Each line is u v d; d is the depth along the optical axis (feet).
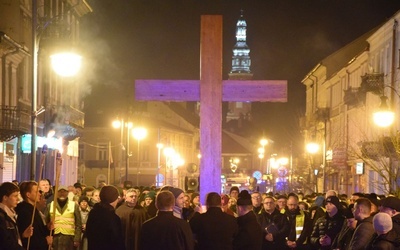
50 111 149.79
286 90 51.31
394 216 36.01
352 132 199.11
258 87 51.21
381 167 145.89
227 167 442.50
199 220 40.70
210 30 50.67
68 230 59.26
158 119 338.54
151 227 37.60
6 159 116.98
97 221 42.75
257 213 57.57
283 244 53.06
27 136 125.08
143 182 314.55
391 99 148.56
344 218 48.75
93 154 307.17
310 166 251.60
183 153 353.72
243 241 42.16
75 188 84.17
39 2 136.98
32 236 41.83
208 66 50.78
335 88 230.48
